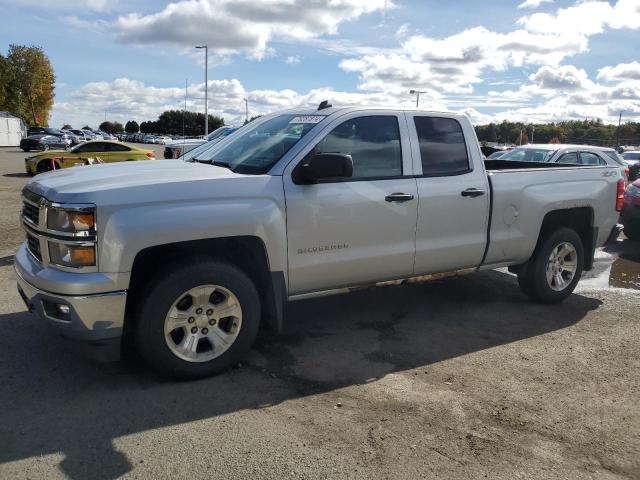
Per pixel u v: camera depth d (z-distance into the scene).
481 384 4.07
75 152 19.69
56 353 4.38
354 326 5.23
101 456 3.05
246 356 4.46
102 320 3.58
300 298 4.45
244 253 4.26
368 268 4.63
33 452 3.07
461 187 5.04
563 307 5.99
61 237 3.52
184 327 3.91
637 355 4.68
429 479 2.93
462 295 6.30
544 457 3.17
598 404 3.81
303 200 4.22
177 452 3.11
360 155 4.57
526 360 4.53
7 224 9.88
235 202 3.94
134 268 3.78
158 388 3.86
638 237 10.05
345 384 4.02
